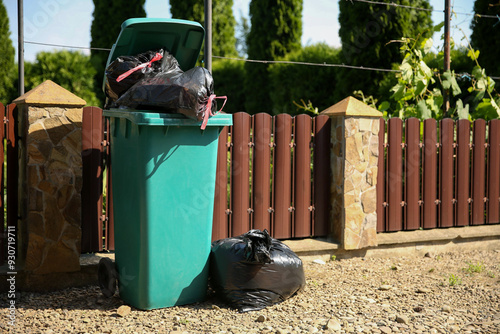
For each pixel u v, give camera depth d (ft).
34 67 42.78
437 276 18.34
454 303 15.39
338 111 19.63
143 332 12.76
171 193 14.05
